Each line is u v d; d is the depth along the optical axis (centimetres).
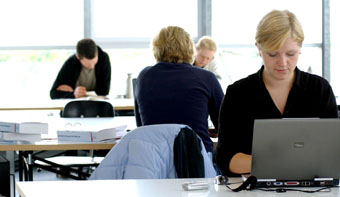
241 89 250
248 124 249
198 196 213
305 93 246
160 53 356
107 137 350
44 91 769
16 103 601
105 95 666
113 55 789
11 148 344
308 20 812
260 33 228
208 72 354
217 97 351
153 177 270
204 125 346
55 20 769
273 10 231
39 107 558
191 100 344
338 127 216
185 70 350
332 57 814
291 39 226
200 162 284
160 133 279
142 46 790
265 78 249
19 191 231
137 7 788
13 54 764
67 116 506
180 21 795
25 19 763
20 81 766
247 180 220
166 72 350
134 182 238
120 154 274
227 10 799
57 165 408
